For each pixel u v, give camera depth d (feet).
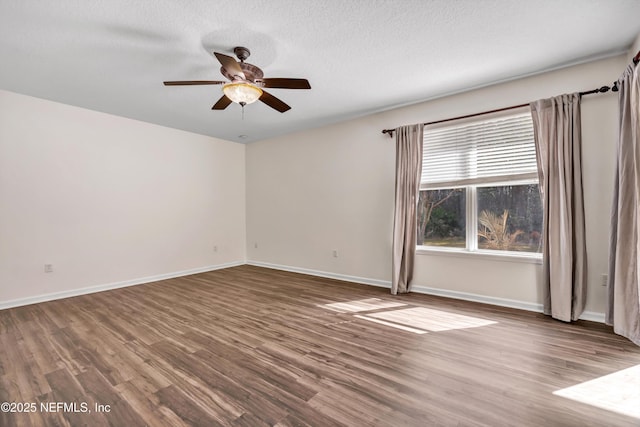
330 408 5.09
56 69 8.83
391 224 12.98
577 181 8.68
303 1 6.06
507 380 5.86
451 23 6.83
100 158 12.77
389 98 11.44
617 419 4.75
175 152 15.55
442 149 11.62
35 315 9.62
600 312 8.71
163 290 12.76
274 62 8.59
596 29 7.08
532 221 10.05
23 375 6.09
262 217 18.24
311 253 15.90
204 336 8.00
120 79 9.54
